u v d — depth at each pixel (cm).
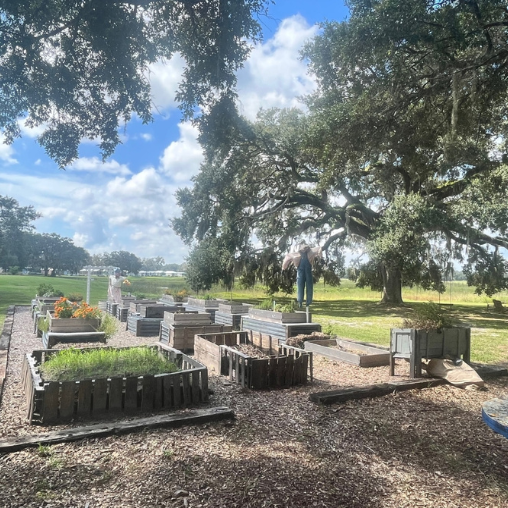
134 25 564
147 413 452
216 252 2781
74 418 427
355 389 545
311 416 457
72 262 10731
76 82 586
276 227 2969
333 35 1059
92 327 841
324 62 1274
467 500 283
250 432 398
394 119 1045
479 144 1625
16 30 489
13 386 555
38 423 413
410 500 281
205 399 499
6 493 271
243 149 2469
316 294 4500
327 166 1212
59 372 447
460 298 3984
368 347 837
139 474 303
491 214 1772
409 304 2762
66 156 631
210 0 549
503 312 2331
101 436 370
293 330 959
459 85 945
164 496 272
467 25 891
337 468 327
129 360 495
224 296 3162
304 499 275
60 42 579
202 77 620
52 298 1573
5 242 5716
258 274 3061
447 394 561
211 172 2659
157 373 481
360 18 918
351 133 1078
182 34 616
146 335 1166
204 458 333
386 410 486
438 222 1894
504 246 2298
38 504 259
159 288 3231
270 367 589
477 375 599
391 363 674
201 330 920
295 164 2534
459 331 670
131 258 14525
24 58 513
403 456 356
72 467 311
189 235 2947
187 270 2894
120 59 569
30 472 301
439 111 1096
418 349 634
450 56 920
